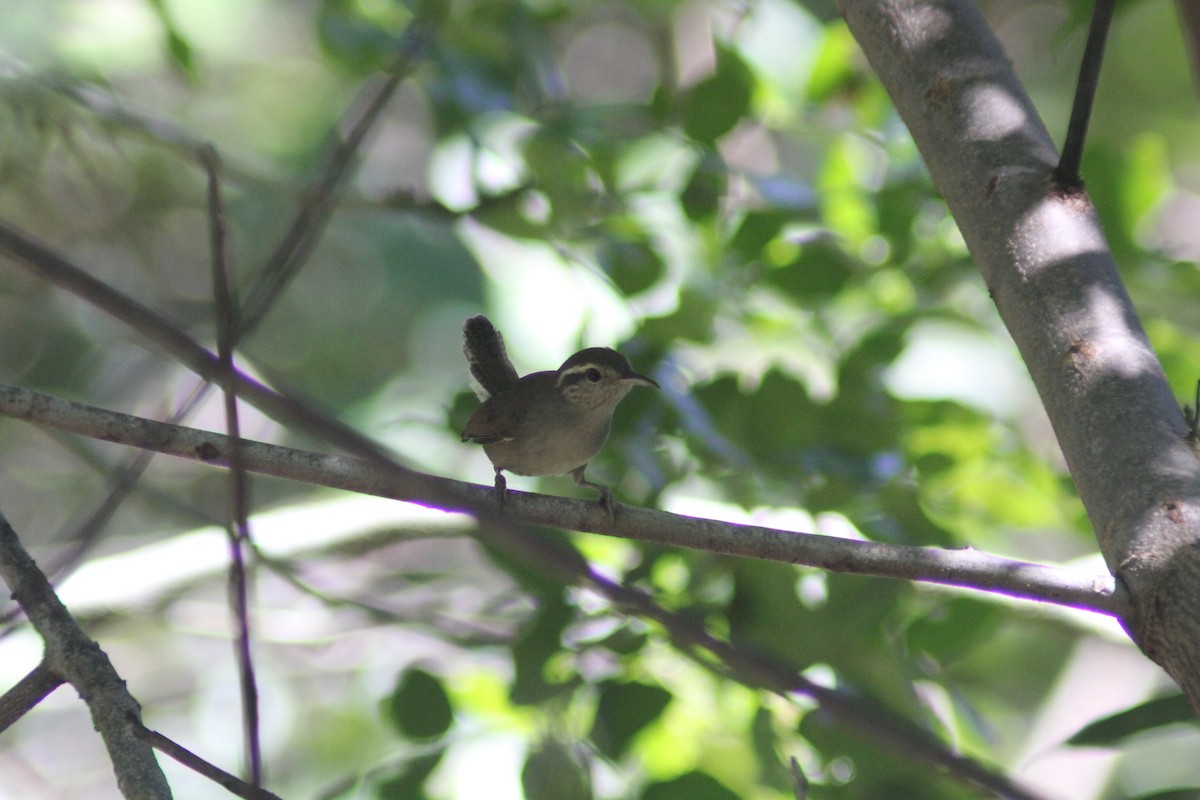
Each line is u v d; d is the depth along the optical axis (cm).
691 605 911
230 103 1906
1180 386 1067
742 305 1191
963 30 690
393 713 895
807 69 1270
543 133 1095
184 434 685
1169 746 1681
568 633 898
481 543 899
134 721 580
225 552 1269
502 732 927
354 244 1841
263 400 380
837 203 1210
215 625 1258
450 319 1752
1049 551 1468
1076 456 574
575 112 1153
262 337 1842
